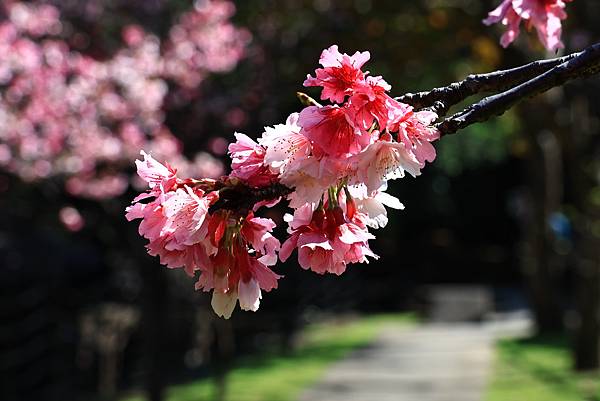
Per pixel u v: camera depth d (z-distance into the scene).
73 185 12.16
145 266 12.23
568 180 29.86
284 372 17.39
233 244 2.14
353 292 31.50
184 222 2.05
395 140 2.08
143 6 14.08
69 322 15.60
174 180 2.10
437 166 36.84
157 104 12.63
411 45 16.48
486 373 16.64
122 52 13.21
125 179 12.40
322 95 2.07
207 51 13.56
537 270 22.73
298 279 23.41
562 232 23.00
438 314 28.84
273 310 21.95
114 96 12.44
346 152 2.01
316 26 15.98
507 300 34.91
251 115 14.45
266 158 2.05
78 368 15.54
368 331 26.00
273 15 15.57
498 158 36.75
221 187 2.11
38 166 11.95
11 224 17.31
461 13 16.06
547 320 22.70
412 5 16.20
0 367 13.84
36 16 13.20
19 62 12.13
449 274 39.09
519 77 2.38
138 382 16.47
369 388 15.23
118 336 15.77
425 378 16.31
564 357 18.25
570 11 14.54
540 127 16.94
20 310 14.42
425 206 39.47
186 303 16.67
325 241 2.15
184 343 17.30
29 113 12.05
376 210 2.21
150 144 12.37
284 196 2.13
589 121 17.58
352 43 16.14
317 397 14.36
